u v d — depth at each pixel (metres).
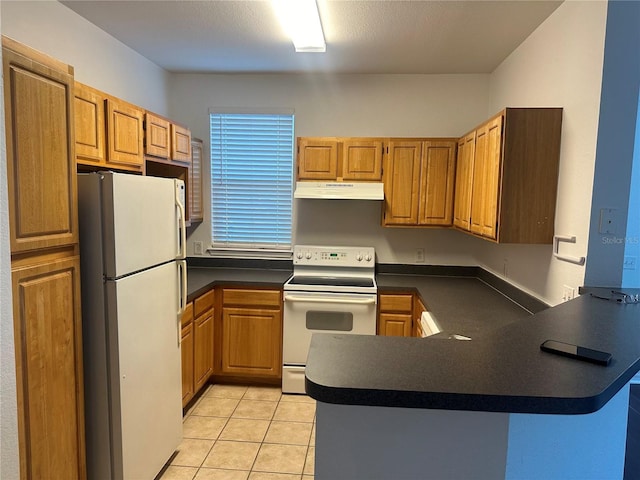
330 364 0.98
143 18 2.43
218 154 3.60
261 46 2.84
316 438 1.02
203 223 3.66
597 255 1.82
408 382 0.88
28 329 1.39
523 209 2.12
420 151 3.16
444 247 3.52
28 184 1.35
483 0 2.09
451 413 0.99
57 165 1.50
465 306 2.45
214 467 2.22
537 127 2.08
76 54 2.40
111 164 2.16
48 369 1.49
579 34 1.92
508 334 1.24
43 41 2.16
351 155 3.22
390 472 1.01
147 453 1.98
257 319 3.16
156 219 2.03
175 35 2.67
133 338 1.85
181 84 3.55
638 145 1.85
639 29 1.71
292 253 3.63
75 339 1.64
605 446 1.12
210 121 3.57
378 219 3.55
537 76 2.39
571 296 1.93
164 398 2.14
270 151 3.57
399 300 3.05
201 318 2.91
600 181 1.79
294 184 3.58
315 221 3.60
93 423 1.79
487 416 0.99
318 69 3.32
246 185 3.62
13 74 1.28
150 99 3.22
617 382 0.91
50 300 1.49
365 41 2.67
